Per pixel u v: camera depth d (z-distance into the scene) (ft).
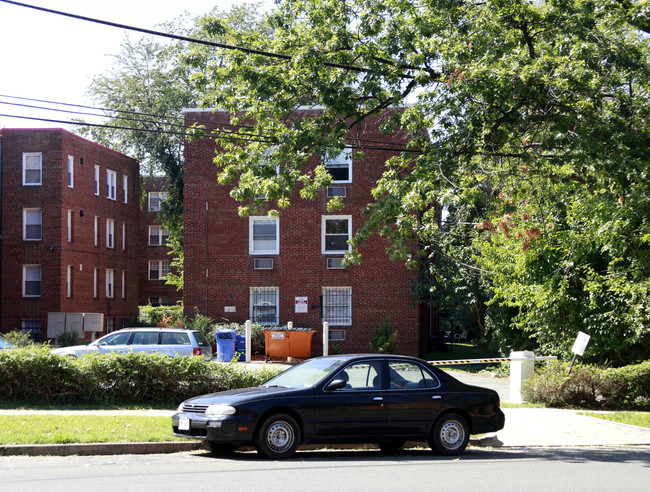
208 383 53.83
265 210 104.01
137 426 41.29
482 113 51.24
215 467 32.48
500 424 39.78
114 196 137.18
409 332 101.50
